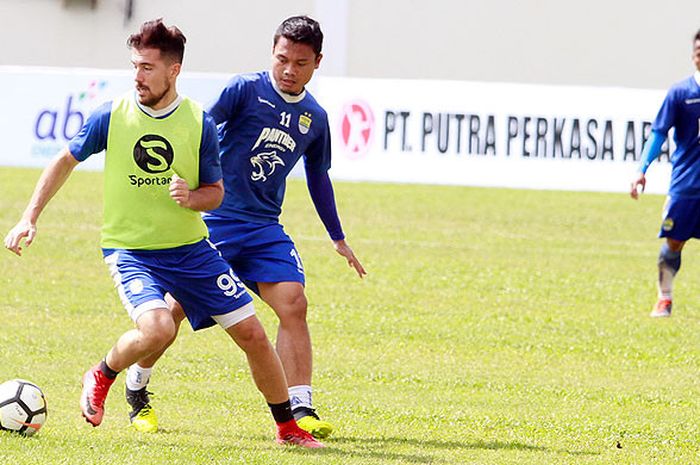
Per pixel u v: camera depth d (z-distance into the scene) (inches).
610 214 2925.7
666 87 4596.5
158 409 1031.0
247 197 973.2
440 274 1955.0
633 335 1507.1
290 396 941.8
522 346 1419.8
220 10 4672.7
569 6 4589.1
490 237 2455.7
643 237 2556.6
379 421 1018.7
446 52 4626.0
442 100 3152.1
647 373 1290.6
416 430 986.1
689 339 1489.9
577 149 3122.5
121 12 4699.8
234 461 816.9
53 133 3265.3
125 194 863.1
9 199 2672.2
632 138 3105.3
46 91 3267.7
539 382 1222.9
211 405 1058.1
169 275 873.5
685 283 1966.0
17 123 3284.9
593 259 2203.5
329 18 4611.2
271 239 975.0
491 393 1163.9
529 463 867.4
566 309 1688.0
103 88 3245.6
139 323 840.9
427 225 2600.9
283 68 948.6
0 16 4763.8
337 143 3193.9
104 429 934.4
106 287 1716.3
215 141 861.8
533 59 4618.6
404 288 1809.8
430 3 4608.8
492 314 1625.2
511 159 3139.8
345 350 1355.8
